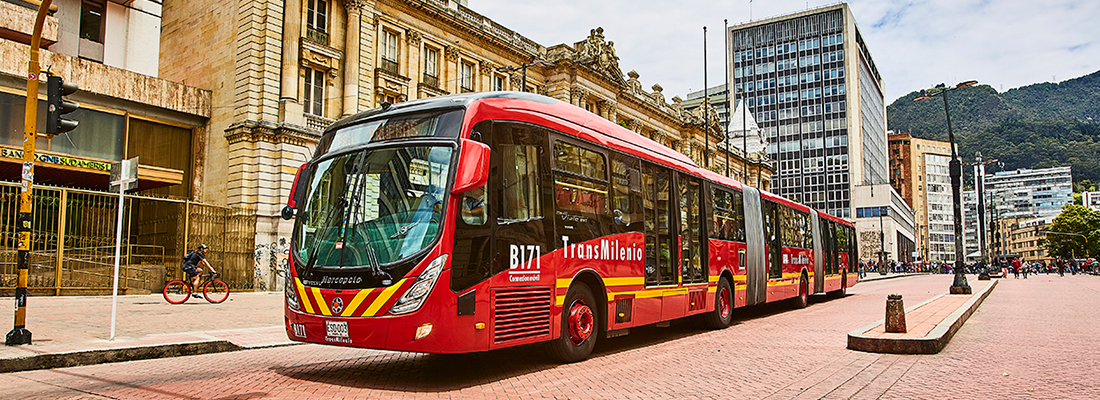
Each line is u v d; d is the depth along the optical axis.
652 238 12.34
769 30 117.31
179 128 31.42
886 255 91.44
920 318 14.16
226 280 27.42
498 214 8.78
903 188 157.38
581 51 48.72
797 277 21.09
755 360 10.32
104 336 11.76
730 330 15.04
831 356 10.53
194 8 33.47
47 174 27.66
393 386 8.29
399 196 8.39
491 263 8.55
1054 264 106.12
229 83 30.97
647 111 58.28
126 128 29.14
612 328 10.80
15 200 21.12
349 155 8.98
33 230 21.55
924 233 156.50
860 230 104.38
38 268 21.12
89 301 19.72
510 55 44.03
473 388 8.18
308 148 30.58
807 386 8.14
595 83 49.75
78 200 23.38
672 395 7.74
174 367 9.77
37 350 9.84
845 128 109.25
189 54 33.44
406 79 35.84
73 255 23.03
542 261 9.38
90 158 27.86
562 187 10.01
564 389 8.11
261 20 30.38
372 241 8.23
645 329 15.36
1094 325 14.93
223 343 11.52
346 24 33.38
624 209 11.52
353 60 32.84
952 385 8.10
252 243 28.48
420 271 7.87
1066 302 22.89
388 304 7.86
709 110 69.75
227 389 8.03
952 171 29.59
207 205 26.78
